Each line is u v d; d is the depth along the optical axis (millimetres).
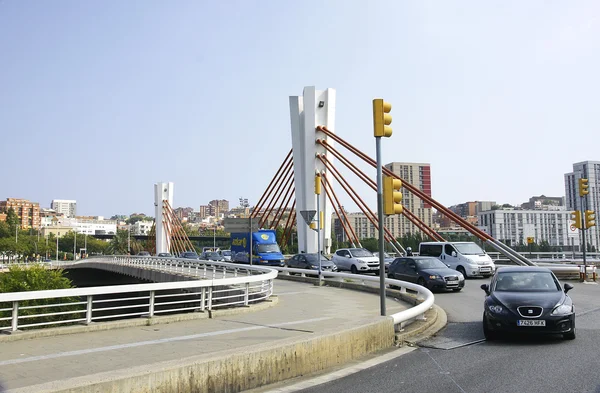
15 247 101375
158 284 13117
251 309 15438
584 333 11258
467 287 23156
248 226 24219
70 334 11195
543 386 6996
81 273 73500
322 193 49312
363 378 7625
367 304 17484
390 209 10914
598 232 80125
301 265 31938
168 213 81000
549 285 11328
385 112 11281
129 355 8969
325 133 49250
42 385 5266
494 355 9148
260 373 7195
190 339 10609
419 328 11656
